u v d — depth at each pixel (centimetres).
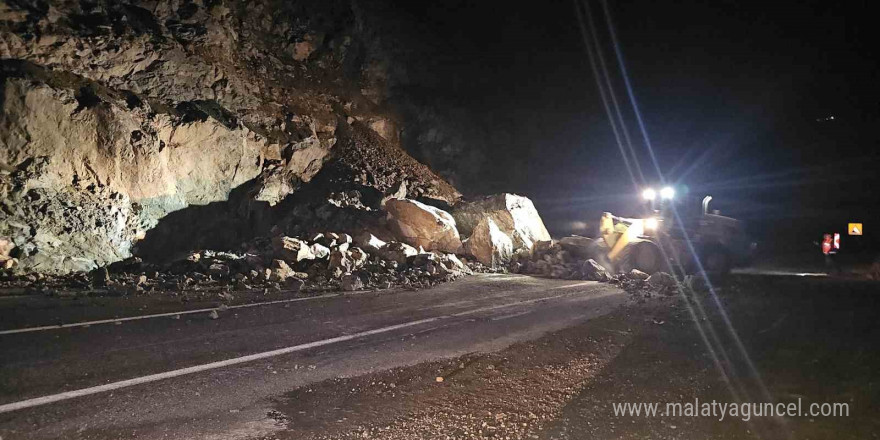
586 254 1703
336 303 998
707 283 1330
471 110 2717
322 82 2231
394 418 503
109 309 859
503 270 1566
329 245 1448
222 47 1892
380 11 2555
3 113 1226
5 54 1331
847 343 773
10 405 487
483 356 698
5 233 1145
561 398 561
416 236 1638
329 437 460
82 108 1345
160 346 681
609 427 492
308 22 2297
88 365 599
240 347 695
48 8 1449
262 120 1838
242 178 1677
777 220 2492
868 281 1409
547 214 2608
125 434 448
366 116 2267
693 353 724
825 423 505
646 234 1634
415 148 2423
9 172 1218
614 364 675
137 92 1546
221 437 452
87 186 1330
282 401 533
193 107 1614
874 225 2262
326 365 642
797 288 1269
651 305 1061
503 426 490
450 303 1048
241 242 1569
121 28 1581
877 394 577
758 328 865
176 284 1073
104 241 1288
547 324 886
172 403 514
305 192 1812
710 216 1650
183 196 1540
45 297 925
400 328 828
